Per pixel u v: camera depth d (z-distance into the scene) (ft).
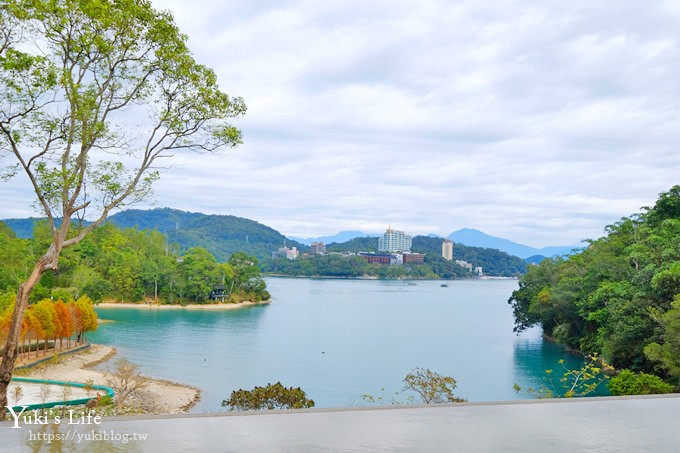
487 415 13.85
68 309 167.32
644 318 122.11
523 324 223.51
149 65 48.21
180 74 48.57
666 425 13.23
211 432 11.75
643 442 11.97
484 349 184.55
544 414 14.07
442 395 57.98
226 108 51.11
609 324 134.41
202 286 364.58
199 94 49.52
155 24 45.88
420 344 194.90
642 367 121.80
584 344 164.04
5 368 42.83
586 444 11.76
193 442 11.04
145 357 162.09
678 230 164.35
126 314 301.22
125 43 46.19
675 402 15.52
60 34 44.60
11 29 43.11
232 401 59.41
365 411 13.92
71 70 45.73
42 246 299.79
